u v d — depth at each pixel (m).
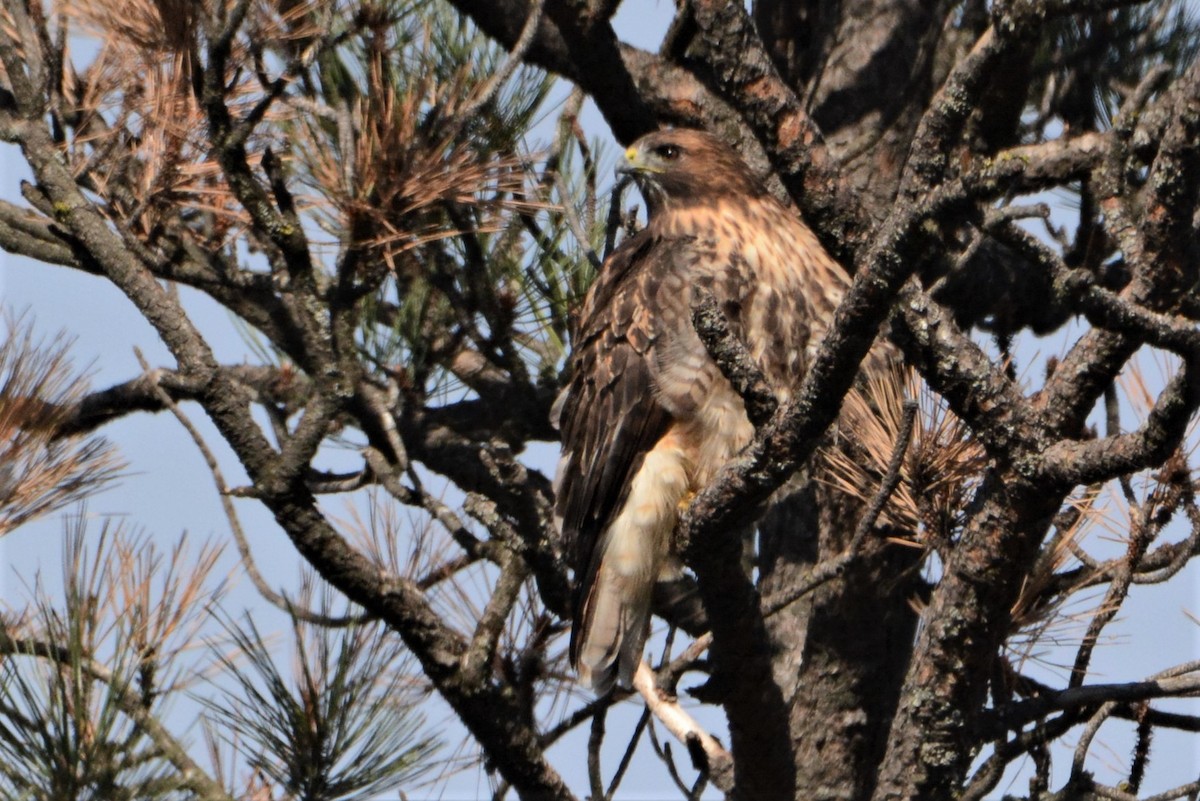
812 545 11.70
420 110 9.88
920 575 10.92
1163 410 6.23
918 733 7.72
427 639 8.67
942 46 12.15
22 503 8.85
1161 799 8.34
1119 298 5.74
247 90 9.77
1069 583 8.63
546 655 9.74
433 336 11.70
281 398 11.98
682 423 9.95
